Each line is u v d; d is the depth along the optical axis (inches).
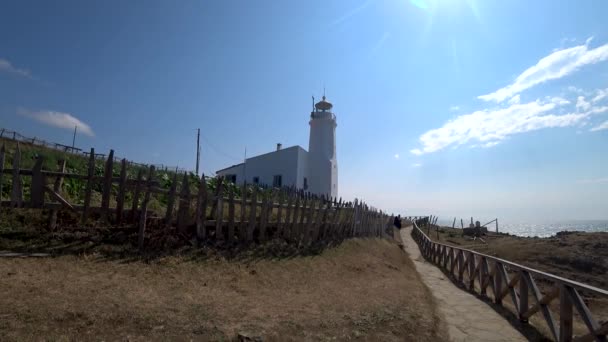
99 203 368.8
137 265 285.6
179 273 290.2
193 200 389.7
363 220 719.7
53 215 308.0
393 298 307.6
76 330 171.2
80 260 271.9
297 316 231.8
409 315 259.9
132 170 491.8
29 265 246.4
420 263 673.0
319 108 1353.3
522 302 280.4
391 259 597.0
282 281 329.1
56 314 181.9
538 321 286.8
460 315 297.9
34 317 175.5
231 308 232.2
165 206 417.7
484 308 323.3
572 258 678.5
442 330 247.3
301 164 1186.6
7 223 294.5
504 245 875.4
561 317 221.0
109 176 332.5
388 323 237.5
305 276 359.6
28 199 327.3
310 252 450.6
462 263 458.3
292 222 464.1
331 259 451.2
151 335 177.5
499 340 237.6
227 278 304.2
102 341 165.3
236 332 191.5
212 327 195.0
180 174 575.8
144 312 201.6
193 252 335.6
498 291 332.8
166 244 331.9
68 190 366.0
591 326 194.9
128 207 374.9
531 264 685.3
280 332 200.8
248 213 454.0
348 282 364.2
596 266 641.6
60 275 239.8
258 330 198.4
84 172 425.1
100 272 259.1
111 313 193.3
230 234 384.2
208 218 389.4
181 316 204.4
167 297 235.1
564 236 898.1
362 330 220.4
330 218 566.9
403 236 1310.3
